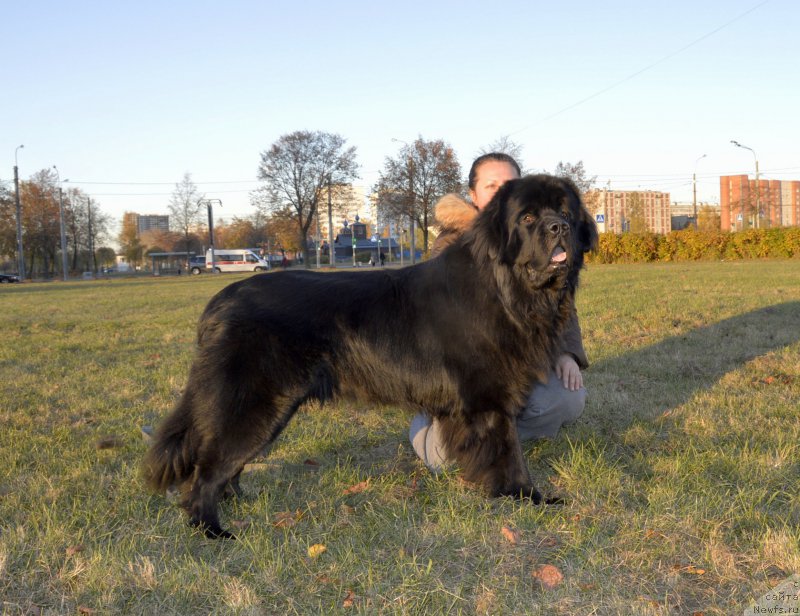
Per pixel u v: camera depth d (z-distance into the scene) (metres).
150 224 117.88
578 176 49.97
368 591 2.85
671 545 3.15
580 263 3.87
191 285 32.56
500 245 3.64
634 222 70.38
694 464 4.15
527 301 3.68
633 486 3.90
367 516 3.64
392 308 3.82
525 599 2.77
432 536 3.35
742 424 5.07
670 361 7.54
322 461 4.70
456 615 2.69
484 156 4.69
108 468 4.55
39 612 2.77
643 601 2.71
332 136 61.25
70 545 3.30
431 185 52.78
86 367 8.40
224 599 2.83
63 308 18.31
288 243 77.81
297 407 3.73
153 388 7.17
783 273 22.17
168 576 2.99
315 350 3.67
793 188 102.56
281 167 60.78
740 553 3.08
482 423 3.81
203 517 3.51
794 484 3.87
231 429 3.52
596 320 11.12
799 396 5.90
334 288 3.81
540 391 4.42
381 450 4.94
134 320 14.27
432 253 4.58
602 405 5.75
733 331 9.53
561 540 3.29
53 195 66.81
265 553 3.19
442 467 4.25
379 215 60.75
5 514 3.71
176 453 3.57
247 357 3.54
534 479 4.20
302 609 2.77
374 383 3.83
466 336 3.73
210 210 63.22
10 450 4.86
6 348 10.16
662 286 17.92
